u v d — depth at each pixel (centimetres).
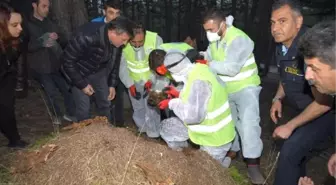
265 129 542
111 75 428
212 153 312
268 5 826
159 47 380
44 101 574
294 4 280
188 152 301
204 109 281
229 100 363
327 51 173
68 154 270
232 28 339
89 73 400
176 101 291
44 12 488
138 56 414
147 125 427
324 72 181
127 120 554
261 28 845
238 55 330
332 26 177
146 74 426
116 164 256
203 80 281
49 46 477
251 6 1104
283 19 281
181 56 286
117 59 415
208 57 371
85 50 377
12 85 376
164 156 276
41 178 262
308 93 297
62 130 326
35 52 482
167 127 325
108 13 405
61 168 261
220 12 338
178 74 290
